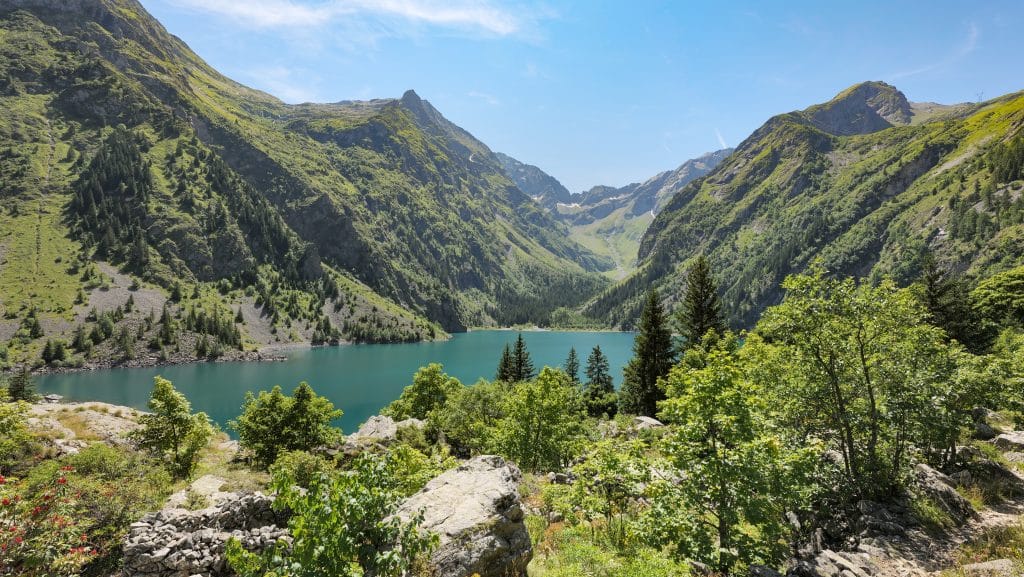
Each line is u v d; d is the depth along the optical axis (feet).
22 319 467.93
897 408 63.05
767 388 73.00
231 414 287.07
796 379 69.31
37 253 571.28
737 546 42.50
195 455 90.63
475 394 140.26
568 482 66.33
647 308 178.70
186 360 481.05
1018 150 647.15
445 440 131.64
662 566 35.99
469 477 39.78
